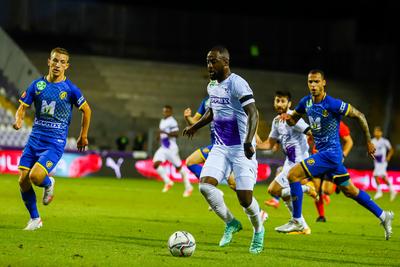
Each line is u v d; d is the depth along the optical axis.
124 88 95.19
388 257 23.14
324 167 27.86
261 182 73.75
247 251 22.92
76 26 101.94
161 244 24.05
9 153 72.00
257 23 106.81
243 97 21.27
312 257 22.34
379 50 104.62
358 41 108.75
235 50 106.75
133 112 92.69
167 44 105.25
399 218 40.72
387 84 102.56
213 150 22.33
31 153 25.89
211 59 21.59
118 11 103.56
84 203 41.94
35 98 25.78
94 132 87.62
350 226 34.66
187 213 38.44
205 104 36.81
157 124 90.38
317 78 27.14
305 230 30.02
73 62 96.44
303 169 28.02
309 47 107.50
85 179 69.56
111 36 103.38
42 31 100.44
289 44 107.50
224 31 106.56
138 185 63.84
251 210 22.03
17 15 99.50
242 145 21.98
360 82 102.69
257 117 21.12
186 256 20.84
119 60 98.69
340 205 50.31
